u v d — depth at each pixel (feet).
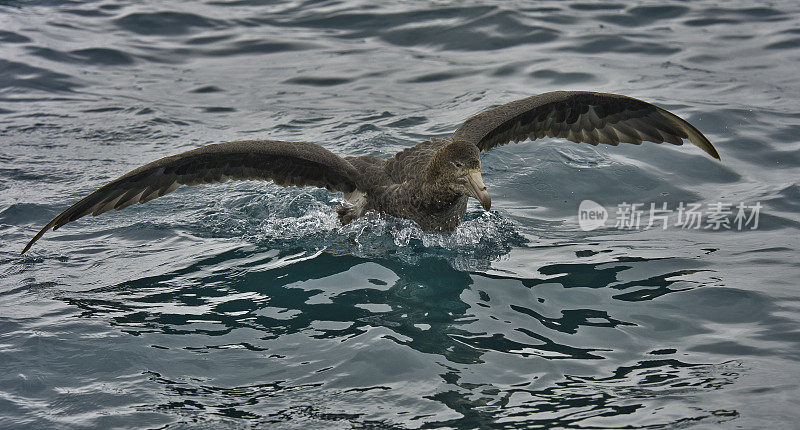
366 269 29.63
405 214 31.73
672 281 27.66
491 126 32.40
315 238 32.76
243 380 22.57
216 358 23.73
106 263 30.71
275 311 26.58
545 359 23.12
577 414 20.35
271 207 35.96
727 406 20.44
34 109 48.32
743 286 26.86
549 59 53.83
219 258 31.04
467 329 24.94
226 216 35.12
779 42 55.31
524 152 39.99
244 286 28.53
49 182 38.81
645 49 55.11
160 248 32.07
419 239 32.09
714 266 28.63
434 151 32.55
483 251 30.91
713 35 57.36
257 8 66.28
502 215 34.14
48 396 21.89
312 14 64.44
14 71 53.21
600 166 38.32
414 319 25.66
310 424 20.39
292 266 30.12
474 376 22.26
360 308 26.61
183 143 43.96
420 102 49.01
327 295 27.66
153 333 25.18
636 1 64.80
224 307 26.96
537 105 32.48
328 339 24.58
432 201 30.60
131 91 51.62
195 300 27.50
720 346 23.48
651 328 24.77
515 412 20.54
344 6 65.46
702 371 22.20
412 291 27.76
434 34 59.72
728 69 51.13
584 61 53.21
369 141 42.55
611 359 23.08
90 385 22.40
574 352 23.49
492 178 37.70
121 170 40.40
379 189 32.58
